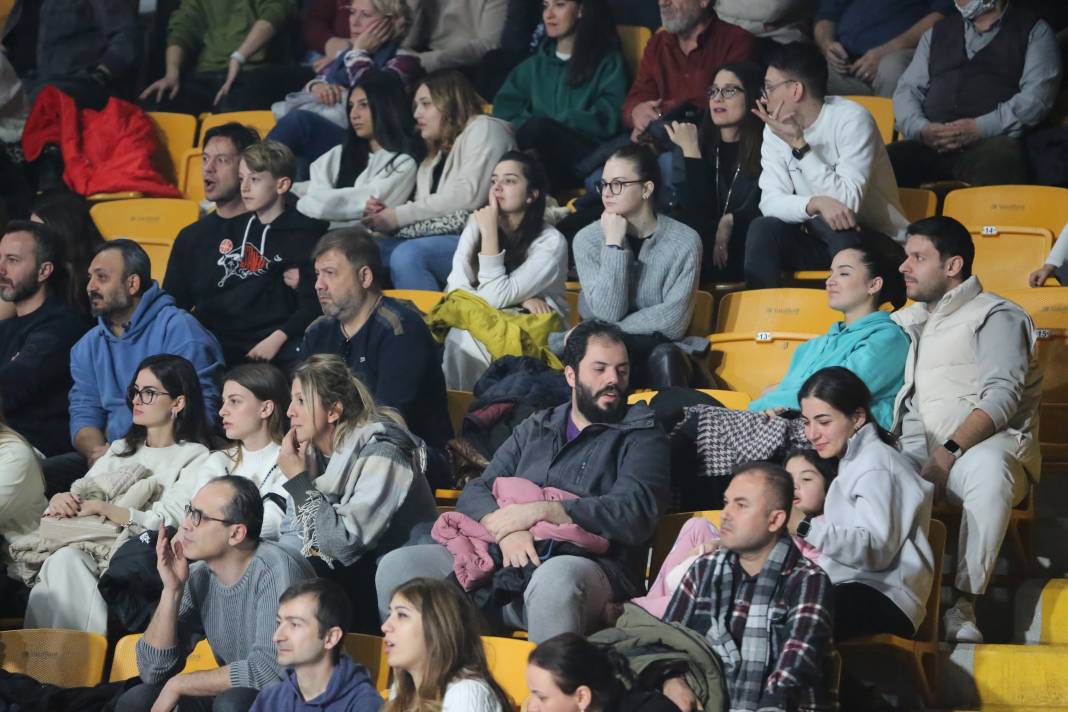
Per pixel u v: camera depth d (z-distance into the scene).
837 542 13.89
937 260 16.44
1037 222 21.83
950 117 23.59
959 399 16.16
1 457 16.55
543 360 19.28
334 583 12.93
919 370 16.52
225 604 13.98
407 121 22.81
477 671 12.15
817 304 19.98
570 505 14.04
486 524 14.14
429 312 19.72
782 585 12.92
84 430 18.66
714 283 21.73
